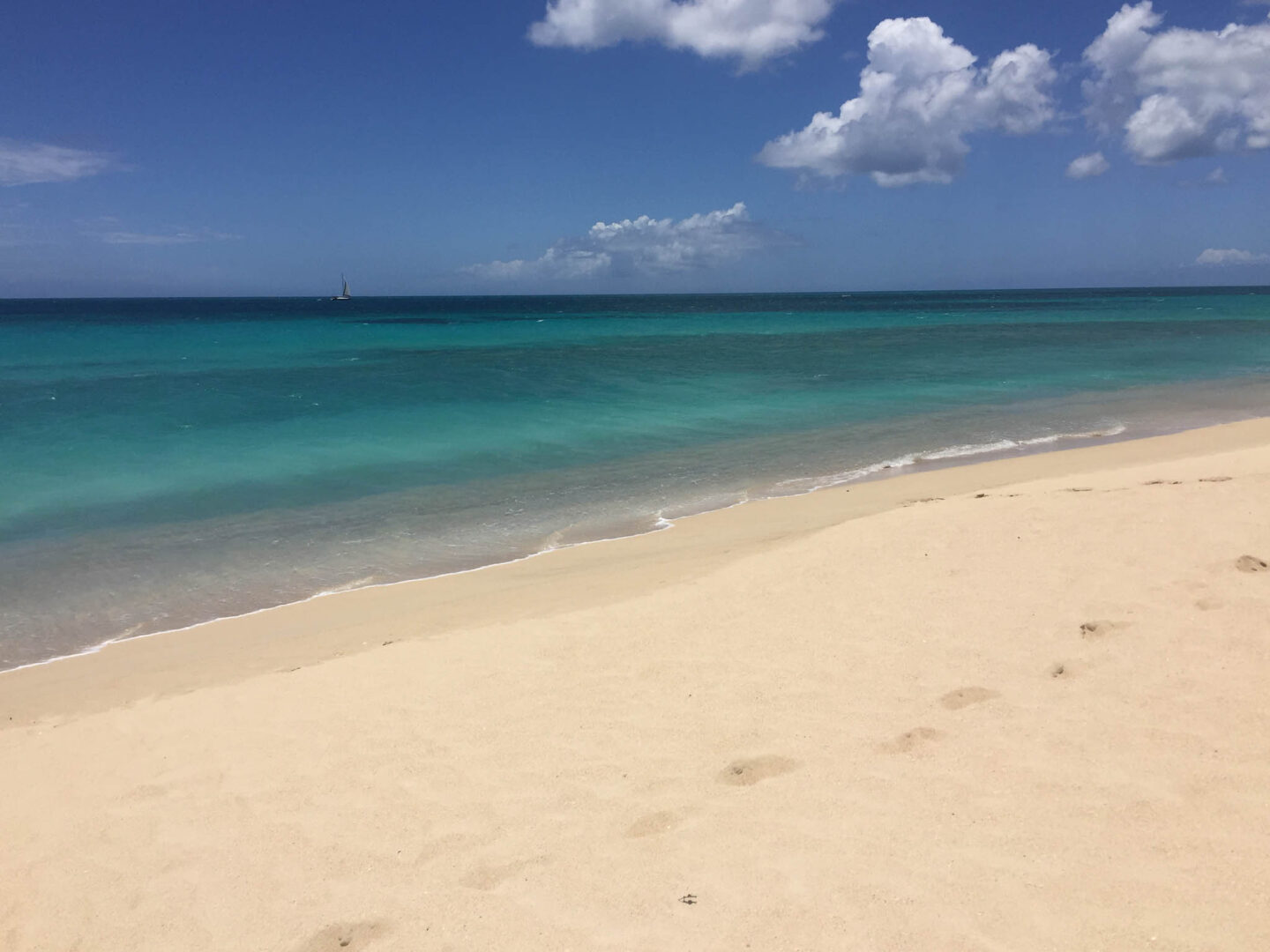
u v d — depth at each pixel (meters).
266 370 29.27
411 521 11.27
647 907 3.04
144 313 105.81
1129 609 5.20
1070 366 28.50
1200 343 37.59
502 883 3.30
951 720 4.17
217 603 8.52
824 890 3.00
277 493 12.85
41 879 3.77
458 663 5.72
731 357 34.44
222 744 4.92
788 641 5.42
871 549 7.02
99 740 5.22
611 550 9.42
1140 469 10.23
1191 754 3.58
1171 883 2.79
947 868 3.03
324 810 4.04
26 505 12.19
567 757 4.28
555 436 17.14
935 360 31.78
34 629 7.95
